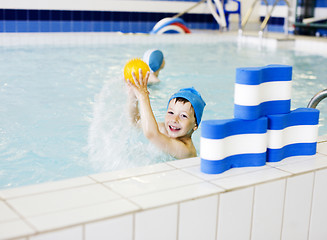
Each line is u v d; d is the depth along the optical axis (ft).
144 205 4.37
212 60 19.80
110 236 4.15
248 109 5.52
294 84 14.78
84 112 10.39
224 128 5.30
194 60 19.53
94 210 4.21
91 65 17.10
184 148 7.36
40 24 28.22
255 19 34.76
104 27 30.35
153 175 5.22
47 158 7.55
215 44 26.68
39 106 10.93
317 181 5.71
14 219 3.99
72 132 8.88
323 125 10.23
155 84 13.03
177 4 32.53
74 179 4.98
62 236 3.89
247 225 5.16
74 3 28.94
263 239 5.39
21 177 6.83
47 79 14.21
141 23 31.58
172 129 7.41
